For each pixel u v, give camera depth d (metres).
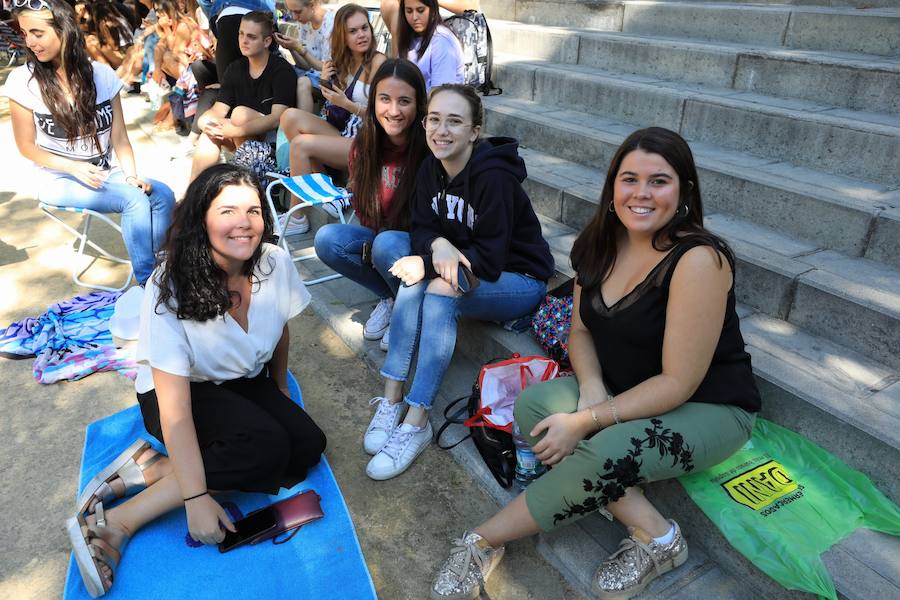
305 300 2.47
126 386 3.06
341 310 3.58
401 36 4.12
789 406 2.15
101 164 3.77
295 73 4.95
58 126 3.54
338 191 3.85
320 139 4.28
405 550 2.22
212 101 5.92
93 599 2.00
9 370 3.17
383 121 2.87
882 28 3.38
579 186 3.42
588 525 2.23
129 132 7.00
